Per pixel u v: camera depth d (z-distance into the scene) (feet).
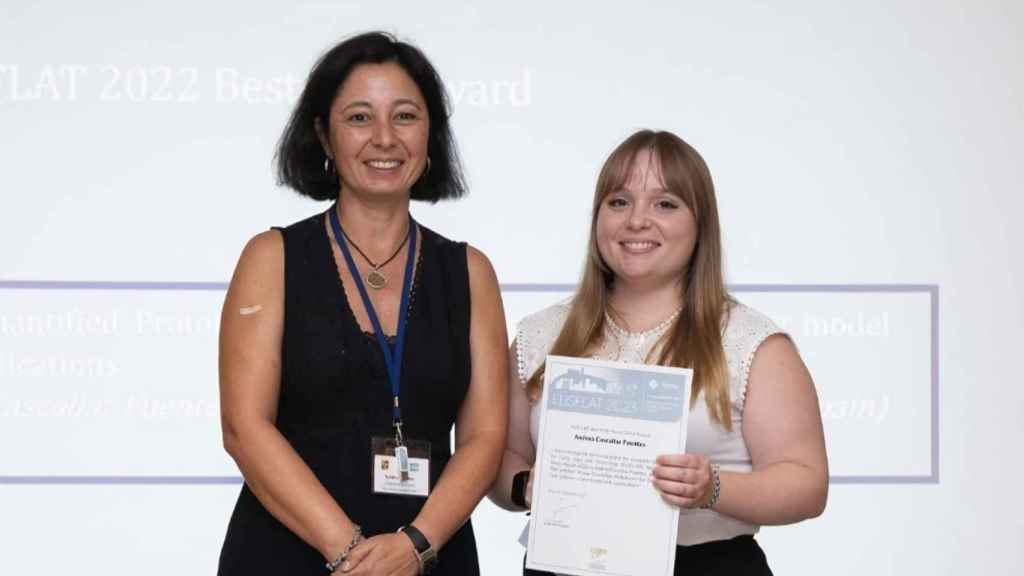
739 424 7.71
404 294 7.98
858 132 12.80
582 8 12.66
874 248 12.84
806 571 12.98
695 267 7.86
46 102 12.26
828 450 12.90
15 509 12.30
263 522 7.73
